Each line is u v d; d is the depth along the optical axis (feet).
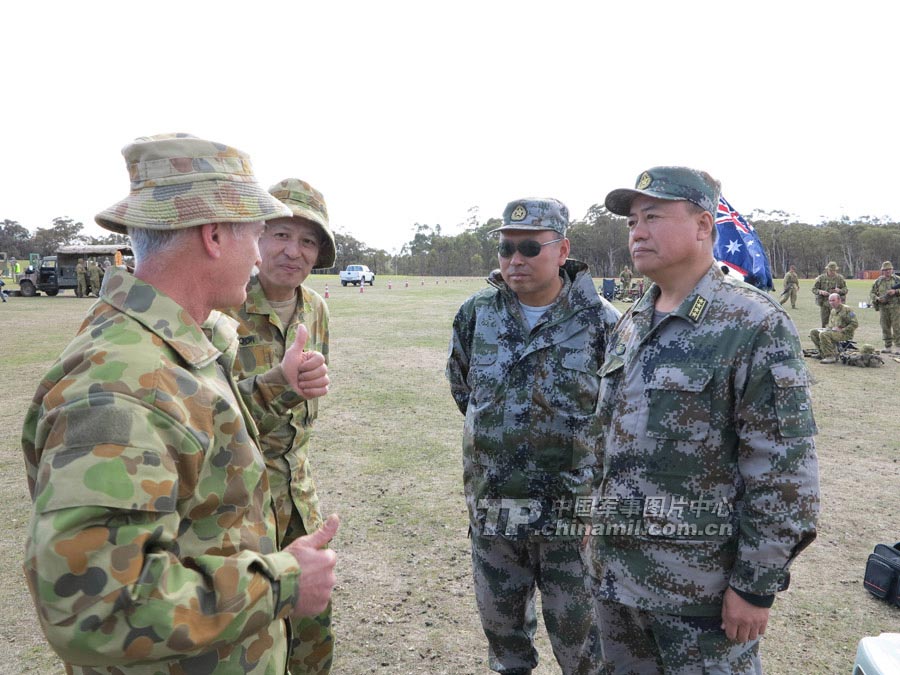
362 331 51.67
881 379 32.68
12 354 38.14
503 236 9.09
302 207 8.45
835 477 17.99
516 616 9.01
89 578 3.50
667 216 6.68
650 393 6.69
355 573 12.73
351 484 17.57
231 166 4.87
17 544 13.76
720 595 6.35
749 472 6.12
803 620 11.02
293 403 6.83
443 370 34.60
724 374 6.26
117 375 3.93
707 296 6.63
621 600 6.75
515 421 8.71
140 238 4.63
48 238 272.10
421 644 10.44
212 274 4.79
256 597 4.08
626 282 88.69
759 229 264.72
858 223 279.08
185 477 4.22
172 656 3.75
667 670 6.57
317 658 8.38
